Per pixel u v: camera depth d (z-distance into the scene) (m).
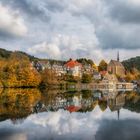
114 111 75.38
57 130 47.75
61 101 108.25
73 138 41.53
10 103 91.56
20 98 111.88
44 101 104.75
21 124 53.53
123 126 51.00
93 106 90.44
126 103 100.50
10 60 195.62
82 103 101.81
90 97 135.50
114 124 53.47
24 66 191.38
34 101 102.50
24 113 69.06
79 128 49.59
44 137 42.19
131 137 41.78
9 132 45.69
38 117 63.38
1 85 181.38
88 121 58.06
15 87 186.25
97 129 48.34
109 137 41.91
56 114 69.56
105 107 86.69
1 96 118.62
